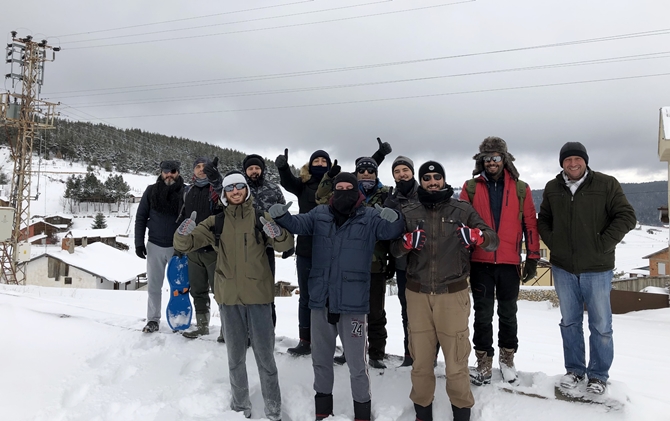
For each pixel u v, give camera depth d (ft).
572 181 11.60
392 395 12.27
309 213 12.00
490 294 11.93
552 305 46.34
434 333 10.94
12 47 89.66
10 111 88.12
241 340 11.71
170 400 12.28
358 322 11.02
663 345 24.66
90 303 28.45
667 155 45.73
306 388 13.04
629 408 10.43
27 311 19.97
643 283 60.03
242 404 11.79
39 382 12.86
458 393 10.56
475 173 12.61
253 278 11.43
